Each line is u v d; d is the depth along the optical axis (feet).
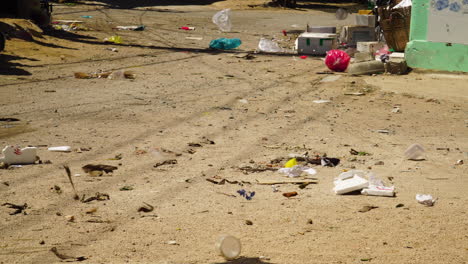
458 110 45.98
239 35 102.78
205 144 35.04
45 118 40.88
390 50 73.36
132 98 48.70
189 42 91.61
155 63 69.31
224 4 178.40
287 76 61.52
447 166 31.09
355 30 82.89
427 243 20.61
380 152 33.96
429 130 39.68
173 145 34.65
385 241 20.79
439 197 25.85
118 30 103.50
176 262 18.72
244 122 41.06
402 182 28.19
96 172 28.81
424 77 59.88
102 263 18.63
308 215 23.49
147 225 22.25
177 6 168.96
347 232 21.66
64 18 119.34
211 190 26.66
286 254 19.51
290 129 39.22
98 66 65.67
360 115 43.98
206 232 21.58
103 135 36.65
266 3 180.86
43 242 20.35
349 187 26.32
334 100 49.34
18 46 71.82
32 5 93.61
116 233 21.39
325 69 66.23
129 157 31.99
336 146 35.12
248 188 27.12
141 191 26.37
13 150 30.27
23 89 51.49
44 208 23.95
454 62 61.00
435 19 61.62
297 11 165.99
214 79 59.21
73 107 44.65
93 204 24.54
